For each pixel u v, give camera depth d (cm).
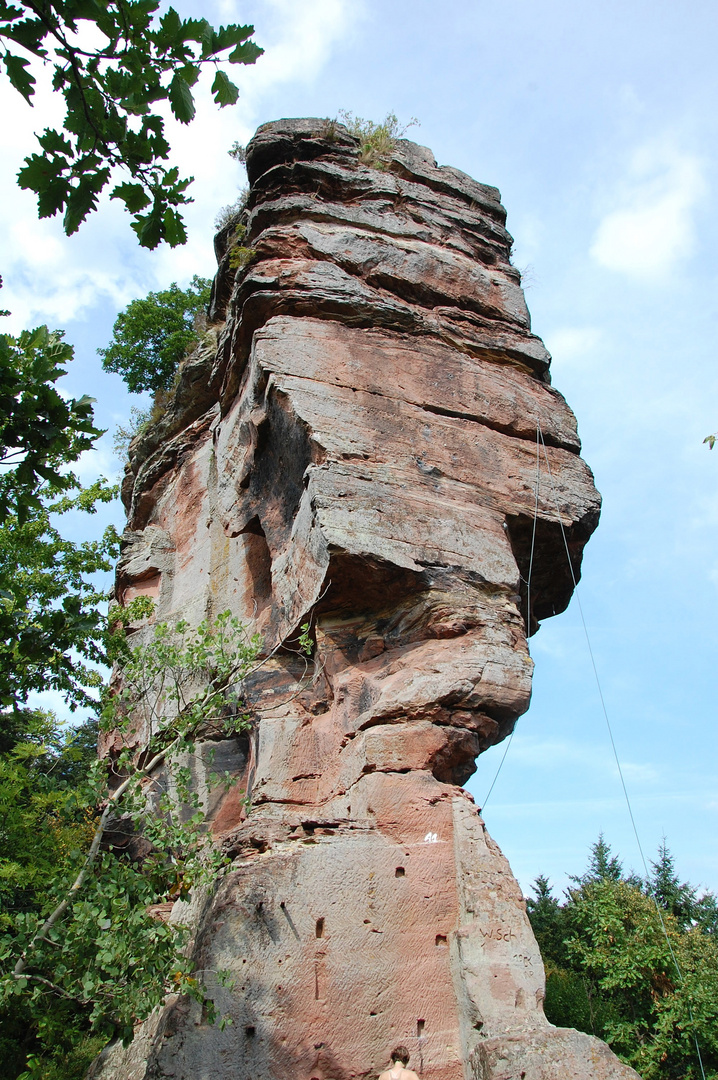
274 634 1243
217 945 855
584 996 1953
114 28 539
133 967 816
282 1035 820
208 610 1566
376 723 1039
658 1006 1827
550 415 1403
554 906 3105
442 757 1020
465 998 849
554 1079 748
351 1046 829
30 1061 921
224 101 562
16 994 829
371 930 886
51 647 909
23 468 768
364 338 1312
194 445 1873
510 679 1080
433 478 1221
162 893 997
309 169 1479
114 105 561
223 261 1664
